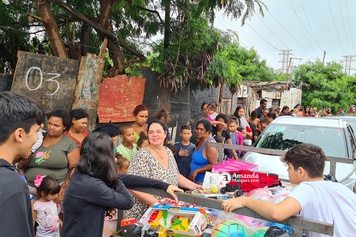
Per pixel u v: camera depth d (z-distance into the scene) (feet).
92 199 6.53
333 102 90.53
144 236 7.07
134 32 27.37
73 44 22.27
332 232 5.69
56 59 17.72
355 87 104.73
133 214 9.45
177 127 27.30
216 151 13.62
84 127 13.34
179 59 24.91
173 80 24.23
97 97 19.67
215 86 28.48
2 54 25.20
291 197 6.68
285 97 71.77
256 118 30.04
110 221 9.73
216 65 26.84
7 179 4.38
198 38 24.75
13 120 4.65
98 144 6.79
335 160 12.01
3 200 4.22
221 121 19.99
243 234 6.64
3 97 4.78
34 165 11.81
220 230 6.68
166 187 7.34
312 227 5.89
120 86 21.77
